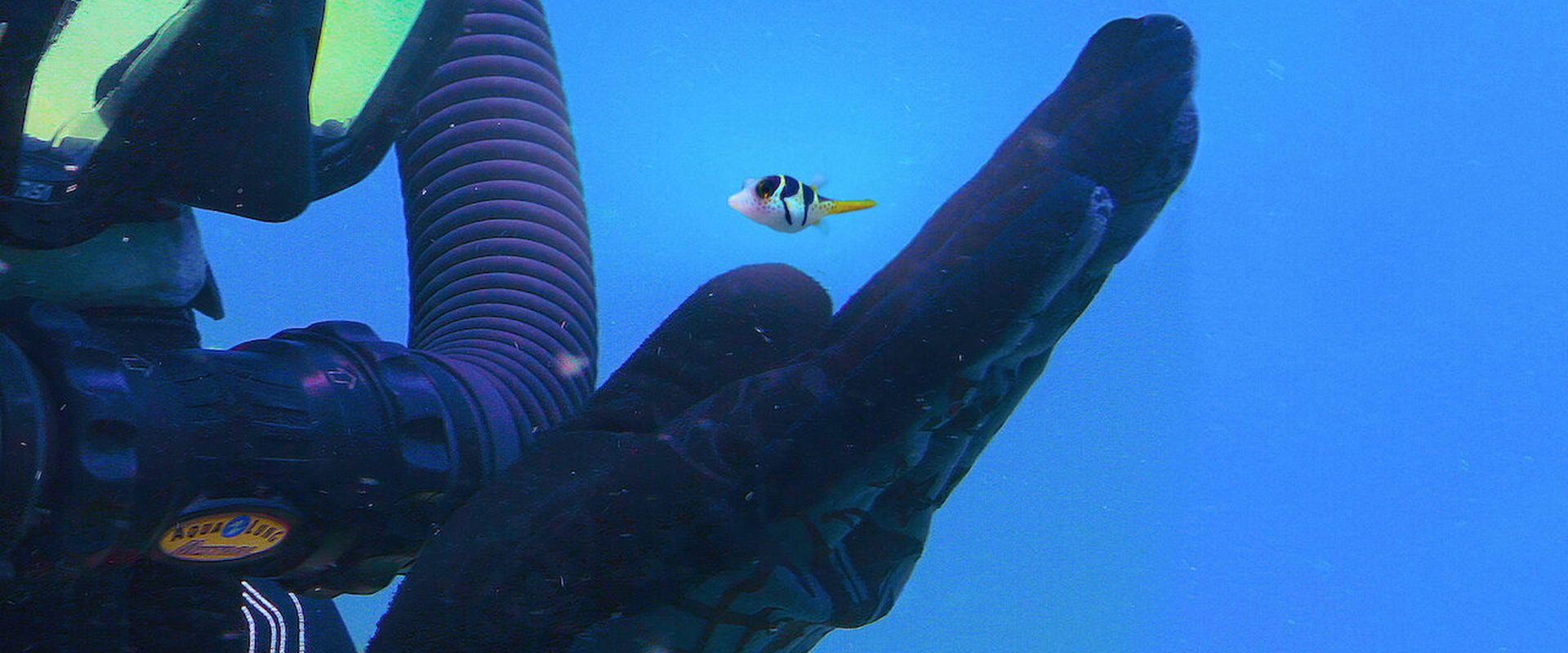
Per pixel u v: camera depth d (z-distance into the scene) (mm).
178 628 1193
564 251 1203
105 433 835
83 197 904
